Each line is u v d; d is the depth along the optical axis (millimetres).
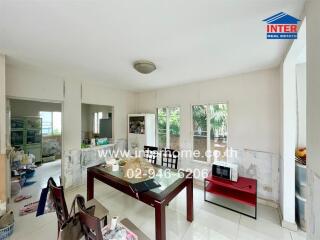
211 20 1433
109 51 2064
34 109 5473
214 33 1645
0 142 2152
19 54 2158
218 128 3375
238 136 3066
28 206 2764
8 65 2598
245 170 3000
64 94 3348
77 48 1985
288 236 2078
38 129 5352
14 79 2678
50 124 5996
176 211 2639
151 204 1776
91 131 6496
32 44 1876
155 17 1386
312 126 1111
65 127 3371
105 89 4168
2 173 2170
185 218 2455
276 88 2658
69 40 1788
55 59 2342
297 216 2299
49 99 3117
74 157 3518
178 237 2070
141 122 4469
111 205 2838
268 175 2773
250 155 2941
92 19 1408
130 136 4625
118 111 4516
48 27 1529
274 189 2729
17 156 4035
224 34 1664
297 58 2152
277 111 2660
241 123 3027
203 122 3602
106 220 1828
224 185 2637
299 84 2480
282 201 2350
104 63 2500
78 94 3596
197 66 2604
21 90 2758
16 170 3828
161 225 1717
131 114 4535
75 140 3545
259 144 2846
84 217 1212
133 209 2713
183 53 2121
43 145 5695
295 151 2359
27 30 1580
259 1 1200
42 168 5000
